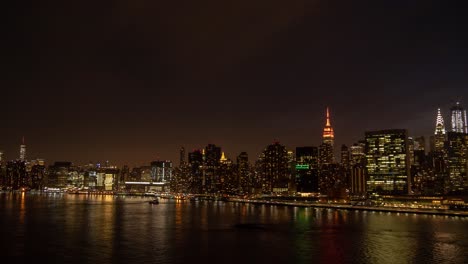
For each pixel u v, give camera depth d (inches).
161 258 4362.7
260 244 5354.3
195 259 4343.0
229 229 7027.6
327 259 4426.7
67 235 5880.9
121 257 4375.0
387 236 6200.8
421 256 4606.3
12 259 4234.7
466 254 4714.6
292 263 4222.4
